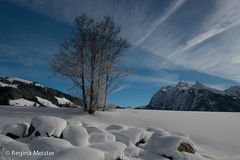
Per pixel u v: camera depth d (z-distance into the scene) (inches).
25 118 836.6
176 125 829.2
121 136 506.9
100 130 501.7
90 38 1008.2
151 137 494.9
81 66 1002.7
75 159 316.8
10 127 446.0
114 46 1029.8
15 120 786.2
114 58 1027.3
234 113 1171.9
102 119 897.5
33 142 363.6
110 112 1007.6
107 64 1019.9
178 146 453.7
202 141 658.2
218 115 1073.5
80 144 402.0
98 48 1008.9
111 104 1048.8
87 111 999.0
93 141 433.7
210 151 582.6
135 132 518.6
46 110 1032.8
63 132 431.5
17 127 447.2
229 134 733.3
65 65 1005.2
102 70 1011.3
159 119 918.4
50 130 419.8
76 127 444.8
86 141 412.8
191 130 766.5
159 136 486.3
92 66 1004.6
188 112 1165.7
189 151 462.3
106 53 1020.5
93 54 1005.8
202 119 952.9
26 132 448.8
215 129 788.6
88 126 522.9
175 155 441.1
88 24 1014.4
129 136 505.7
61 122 444.8
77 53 1008.2
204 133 735.1
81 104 1030.4
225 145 633.6
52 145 351.6
